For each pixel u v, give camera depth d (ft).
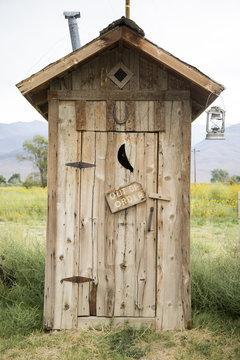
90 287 14.64
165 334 14.17
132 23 13.26
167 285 14.57
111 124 14.53
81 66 14.55
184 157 14.48
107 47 13.98
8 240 22.26
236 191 53.83
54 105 14.53
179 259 14.58
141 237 14.61
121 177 14.61
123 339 13.74
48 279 14.58
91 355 12.73
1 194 60.75
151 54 13.52
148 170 14.61
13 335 14.14
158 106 14.49
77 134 14.57
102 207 14.62
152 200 14.60
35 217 42.42
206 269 18.52
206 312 16.21
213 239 29.99
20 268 19.13
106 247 14.61
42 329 14.74
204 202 47.16
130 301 14.62
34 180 104.47
